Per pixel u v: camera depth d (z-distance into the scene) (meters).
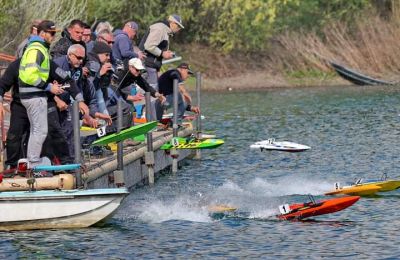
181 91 45.03
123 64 38.88
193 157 46.03
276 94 81.31
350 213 31.66
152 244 27.69
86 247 27.30
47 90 30.17
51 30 30.06
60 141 31.06
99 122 36.03
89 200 29.31
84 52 31.44
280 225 30.09
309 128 55.97
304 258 26.19
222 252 26.86
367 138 50.78
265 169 41.69
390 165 41.88
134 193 36.16
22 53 31.75
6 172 29.94
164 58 43.62
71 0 70.94
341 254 26.53
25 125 30.69
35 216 29.09
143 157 38.78
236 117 63.03
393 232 28.94
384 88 84.12
